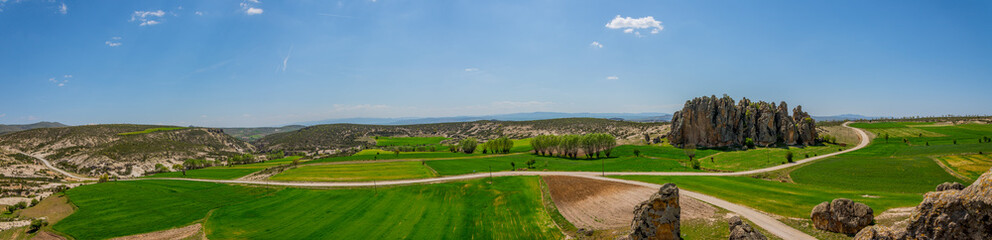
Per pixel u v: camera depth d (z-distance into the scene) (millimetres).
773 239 43250
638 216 38438
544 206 77688
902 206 49281
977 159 88250
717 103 165875
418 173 124938
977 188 22531
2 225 84250
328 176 126875
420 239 65562
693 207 60531
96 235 77438
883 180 82812
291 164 164500
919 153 107875
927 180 79750
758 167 114125
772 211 54281
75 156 194875
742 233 37969
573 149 161000
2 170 155125
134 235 76875
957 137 144875
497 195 89000
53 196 111125
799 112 178500
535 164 137125
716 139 161625
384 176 122188
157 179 136750
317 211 86062
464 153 187625
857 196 60969
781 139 157750
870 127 189000
